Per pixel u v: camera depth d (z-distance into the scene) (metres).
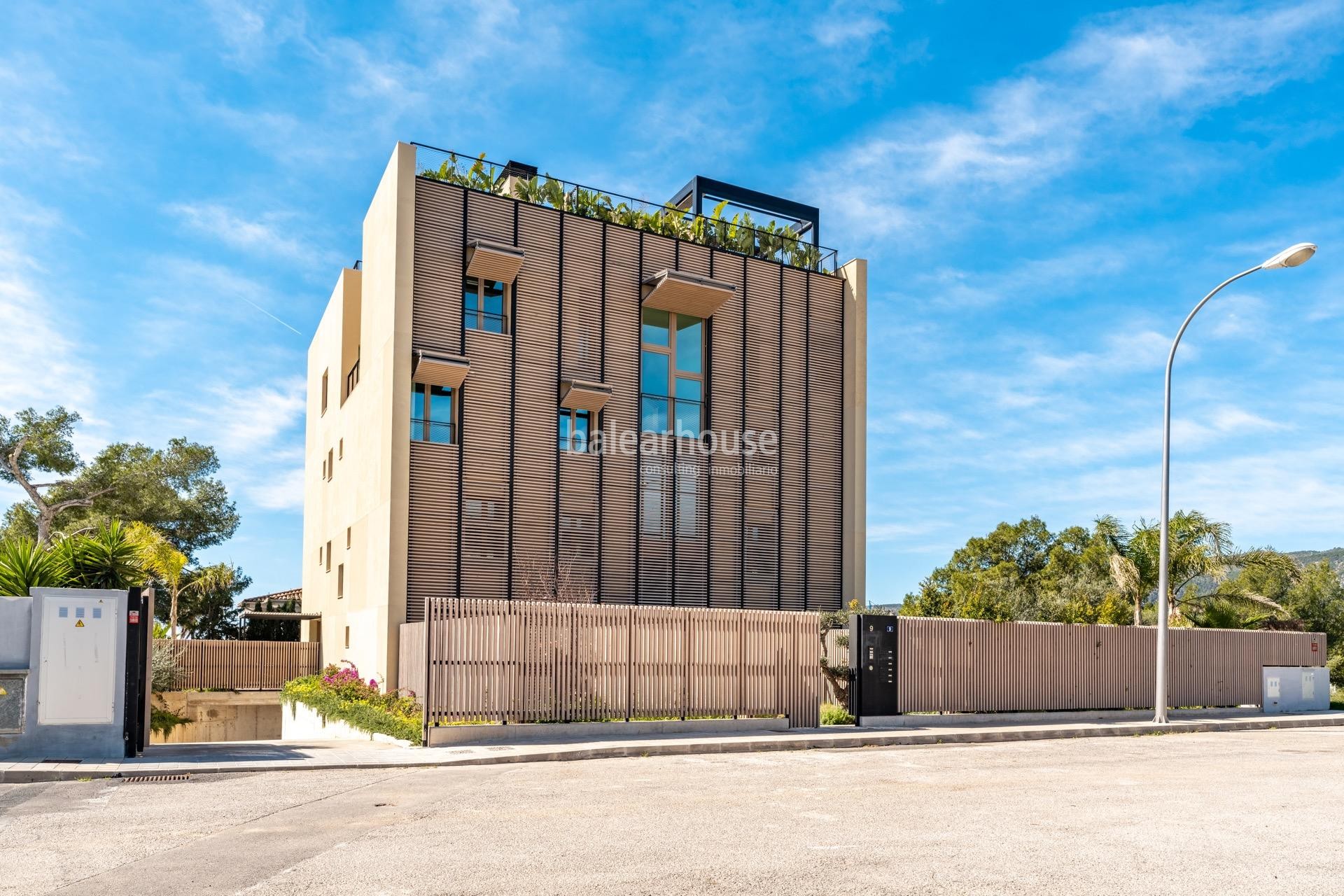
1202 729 21.72
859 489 29.62
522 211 25.52
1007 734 19.30
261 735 31.95
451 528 23.64
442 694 16.41
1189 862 7.49
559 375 25.50
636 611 18.25
